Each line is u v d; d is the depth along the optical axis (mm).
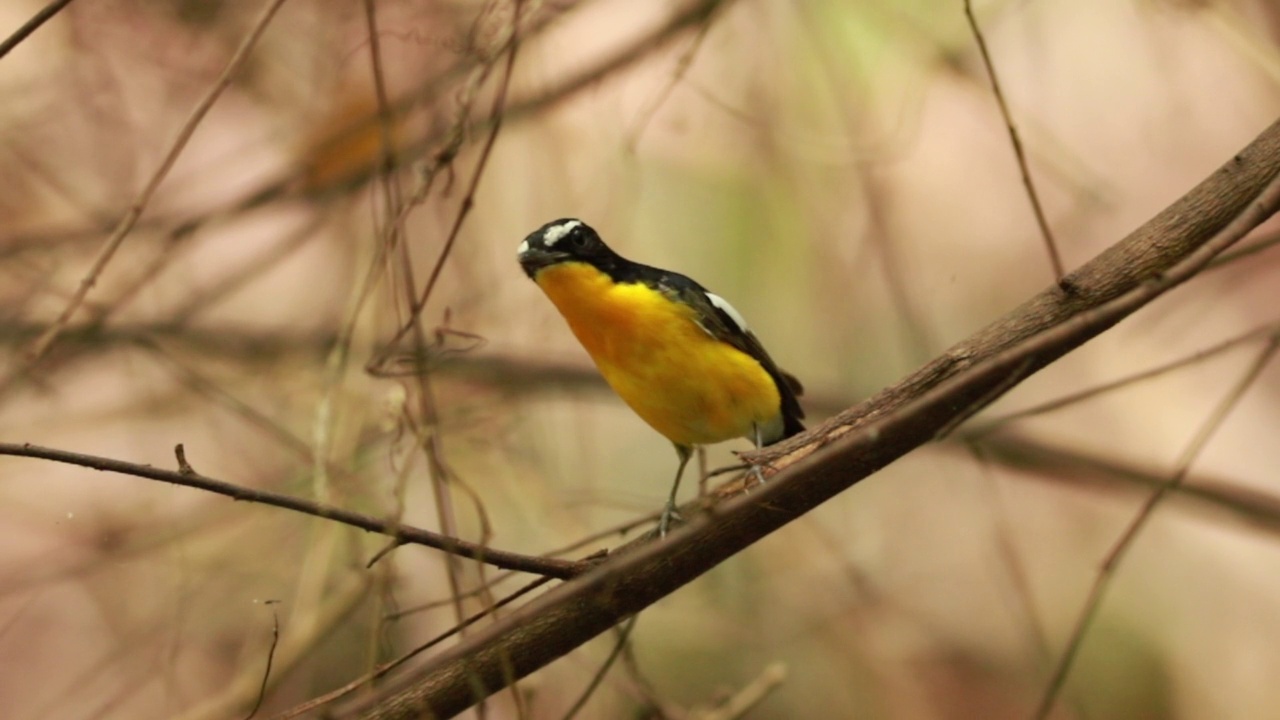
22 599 11602
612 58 11000
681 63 9656
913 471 14109
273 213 12109
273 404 11844
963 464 14055
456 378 11086
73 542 11695
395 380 8742
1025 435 12211
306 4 10969
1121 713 13781
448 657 4762
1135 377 7836
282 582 11070
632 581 6164
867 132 11609
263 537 11289
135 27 11344
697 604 12148
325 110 10891
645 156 12273
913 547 13883
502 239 10969
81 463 5227
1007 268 14500
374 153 10539
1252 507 11305
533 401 11414
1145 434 14570
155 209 12188
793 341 13062
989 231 14422
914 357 12836
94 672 10453
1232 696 13727
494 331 11305
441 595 10852
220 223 11945
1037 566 14227
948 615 13633
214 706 9414
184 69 11445
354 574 10000
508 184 10898
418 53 10633
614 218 11359
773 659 12523
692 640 11992
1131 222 14297
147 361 12141
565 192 10680
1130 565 14336
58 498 12086
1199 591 14406
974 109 13586
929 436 6039
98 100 11555
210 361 12086
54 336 6516
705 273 12703
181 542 10523
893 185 12867
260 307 13055
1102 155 14055
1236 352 14516
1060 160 13305
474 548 5824
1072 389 14914
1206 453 14281
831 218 12227
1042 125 12680
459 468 10617
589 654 10875
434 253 10492
